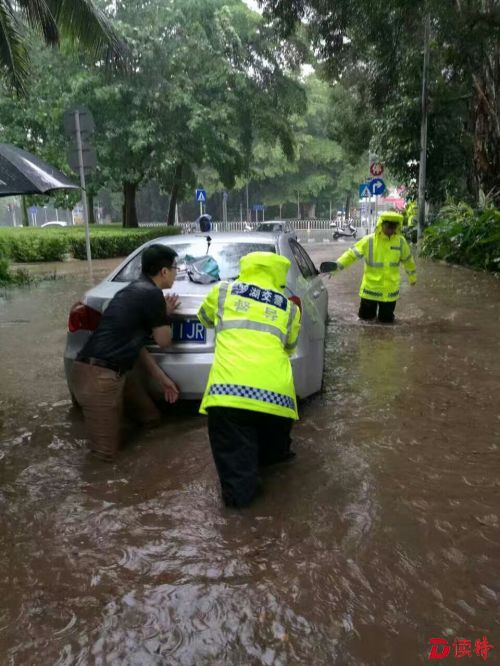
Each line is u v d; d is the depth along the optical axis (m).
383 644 2.32
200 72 26.88
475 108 17.03
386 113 22.05
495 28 13.76
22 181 10.60
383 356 6.57
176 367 4.25
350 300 10.77
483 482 3.59
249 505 3.32
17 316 9.50
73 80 23.80
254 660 2.25
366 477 3.66
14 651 2.30
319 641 2.34
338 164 67.56
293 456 3.80
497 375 5.79
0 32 12.50
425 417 4.67
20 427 4.61
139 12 25.88
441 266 16.09
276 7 17.45
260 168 60.09
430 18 15.95
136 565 2.83
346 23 17.98
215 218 74.94
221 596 2.60
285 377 3.32
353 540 2.99
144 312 3.91
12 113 25.31
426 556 2.86
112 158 25.80
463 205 17.80
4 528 3.17
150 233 24.70
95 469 3.84
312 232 56.12
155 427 4.50
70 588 2.67
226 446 3.30
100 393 3.88
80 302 4.58
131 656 2.28
